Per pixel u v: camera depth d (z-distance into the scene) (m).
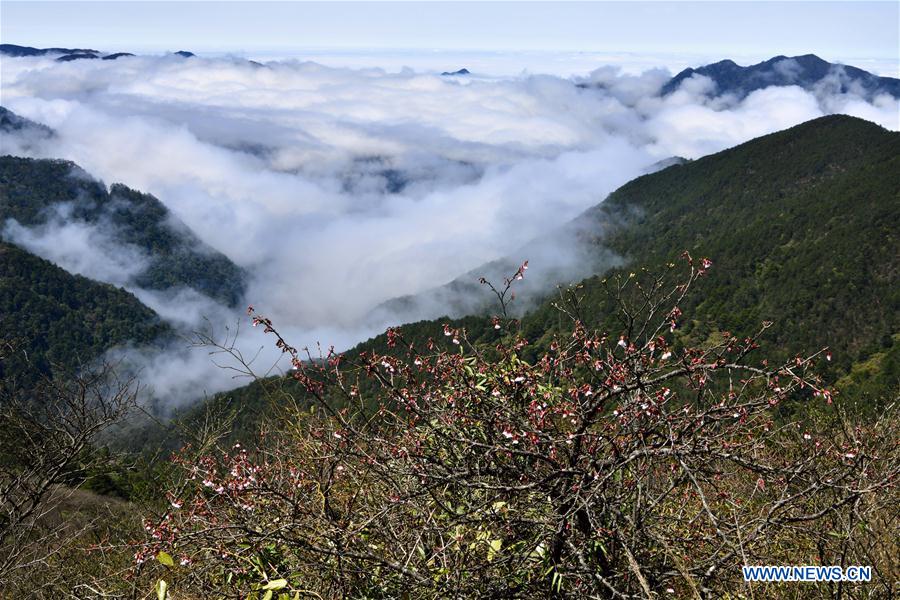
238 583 3.08
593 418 3.04
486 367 3.54
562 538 2.94
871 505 3.00
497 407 3.32
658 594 2.88
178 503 3.23
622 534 2.84
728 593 2.87
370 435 3.25
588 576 2.90
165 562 2.95
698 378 3.02
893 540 3.22
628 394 3.19
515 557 2.93
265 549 3.04
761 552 3.08
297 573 2.98
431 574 2.83
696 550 3.31
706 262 3.21
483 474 3.13
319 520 3.00
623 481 3.25
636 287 3.43
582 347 3.43
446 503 3.22
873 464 3.38
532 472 3.16
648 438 3.05
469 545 3.09
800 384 2.84
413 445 3.25
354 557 2.79
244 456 3.40
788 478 2.97
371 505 3.46
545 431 3.21
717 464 3.42
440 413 3.32
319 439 3.53
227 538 3.01
